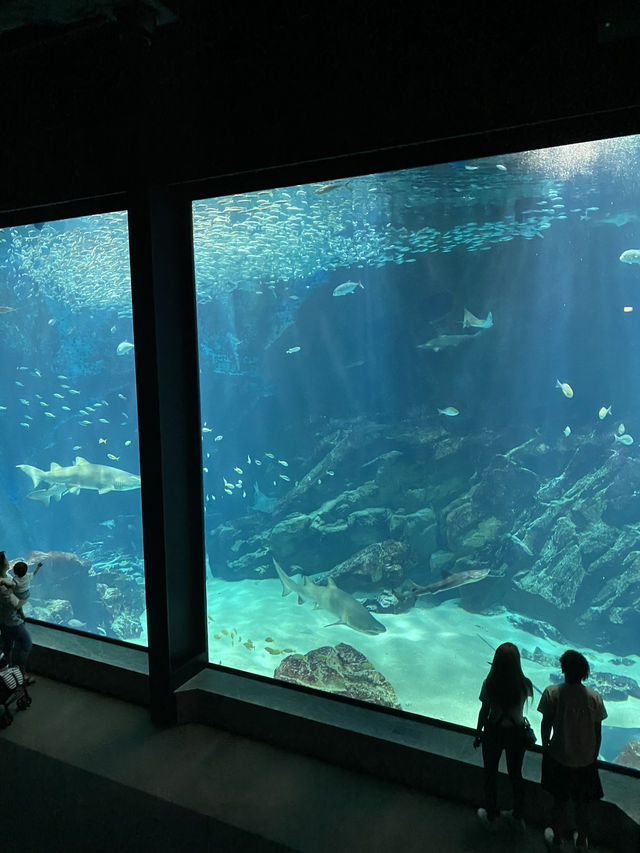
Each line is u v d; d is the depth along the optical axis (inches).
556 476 684.1
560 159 684.1
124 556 1042.1
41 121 196.2
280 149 161.0
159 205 183.2
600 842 132.7
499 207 867.4
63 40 181.5
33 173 202.2
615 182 809.5
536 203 903.1
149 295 181.9
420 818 144.5
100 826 161.8
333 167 161.9
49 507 1155.9
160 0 160.1
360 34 146.4
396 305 1018.7
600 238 999.6
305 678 277.6
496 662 131.3
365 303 1041.5
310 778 161.8
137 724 191.5
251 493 1105.4
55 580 541.3
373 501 722.8
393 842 136.2
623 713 428.1
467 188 730.2
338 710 176.9
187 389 196.5
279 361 1130.7
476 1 132.3
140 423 188.1
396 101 144.8
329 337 1079.0
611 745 390.0
